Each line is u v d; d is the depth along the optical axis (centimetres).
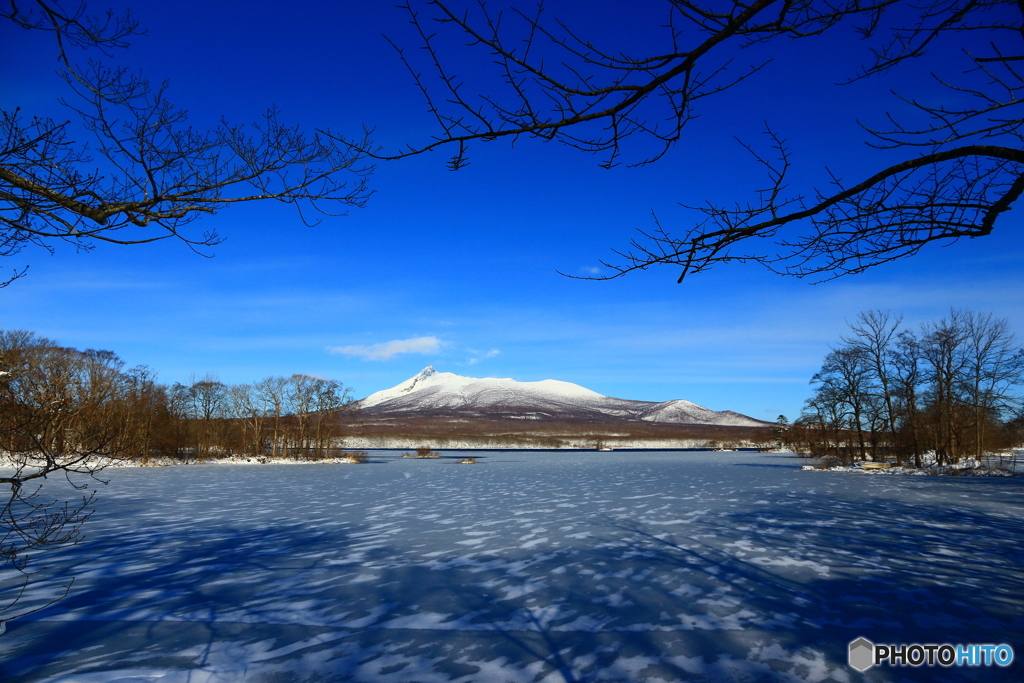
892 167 341
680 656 835
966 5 296
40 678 765
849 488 3081
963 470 3894
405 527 1866
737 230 358
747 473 4500
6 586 1180
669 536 1689
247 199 341
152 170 329
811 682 751
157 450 5453
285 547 1552
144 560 1399
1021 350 3741
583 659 829
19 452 457
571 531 1784
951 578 1212
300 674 783
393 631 938
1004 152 318
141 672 785
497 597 1107
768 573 1264
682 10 268
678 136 319
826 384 4794
